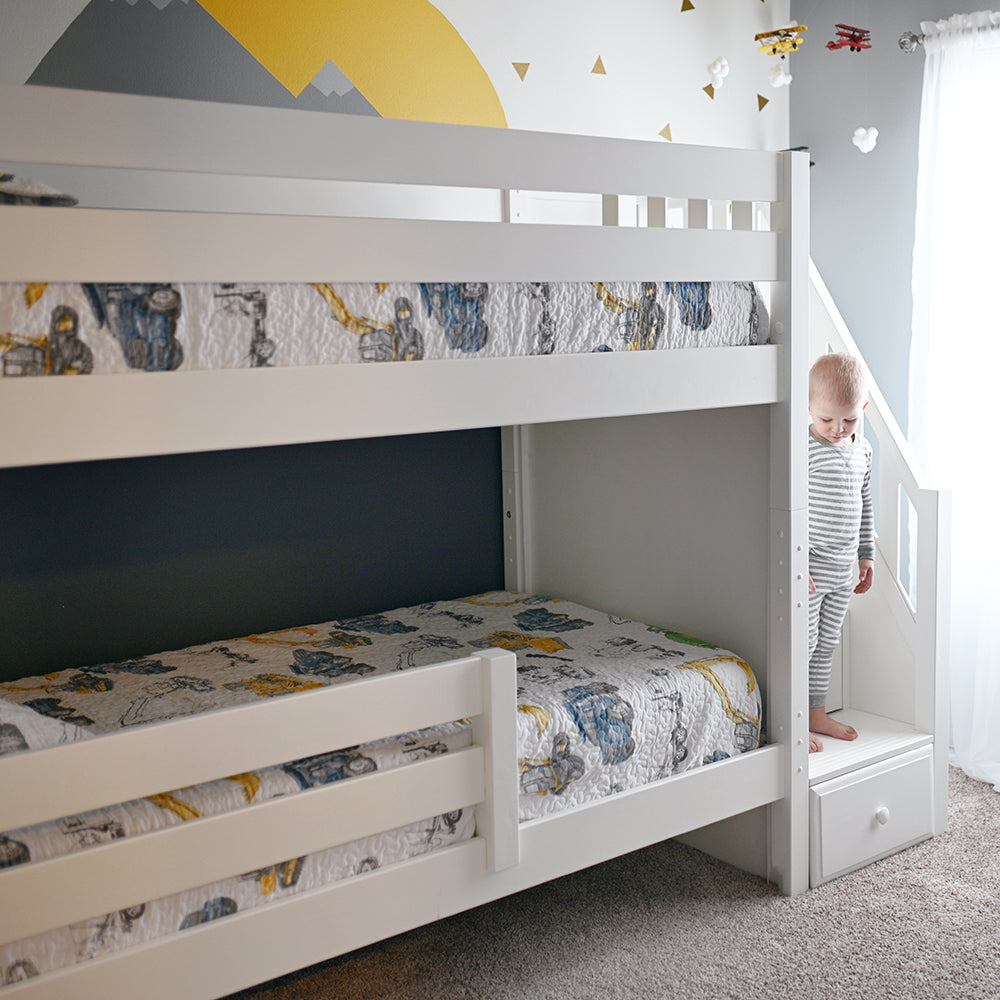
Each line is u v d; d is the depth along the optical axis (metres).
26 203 1.45
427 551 2.83
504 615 2.62
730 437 2.26
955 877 2.30
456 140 1.63
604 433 2.60
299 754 1.52
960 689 2.89
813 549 2.49
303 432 1.51
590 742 1.91
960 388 2.81
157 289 1.39
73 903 1.37
